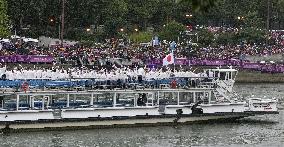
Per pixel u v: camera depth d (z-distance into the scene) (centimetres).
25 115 14225
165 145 13462
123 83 15625
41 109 14438
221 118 16362
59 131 14550
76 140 13650
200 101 16100
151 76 15950
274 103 16838
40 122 14312
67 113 14638
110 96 15488
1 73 14650
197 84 16462
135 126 15362
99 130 14875
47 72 15025
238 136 14725
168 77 16150
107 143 13462
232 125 16212
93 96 15238
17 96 14325
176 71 16725
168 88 15925
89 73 15425
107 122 15025
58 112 14550
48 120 14388
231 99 16612
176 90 15938
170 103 16000
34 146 12900
